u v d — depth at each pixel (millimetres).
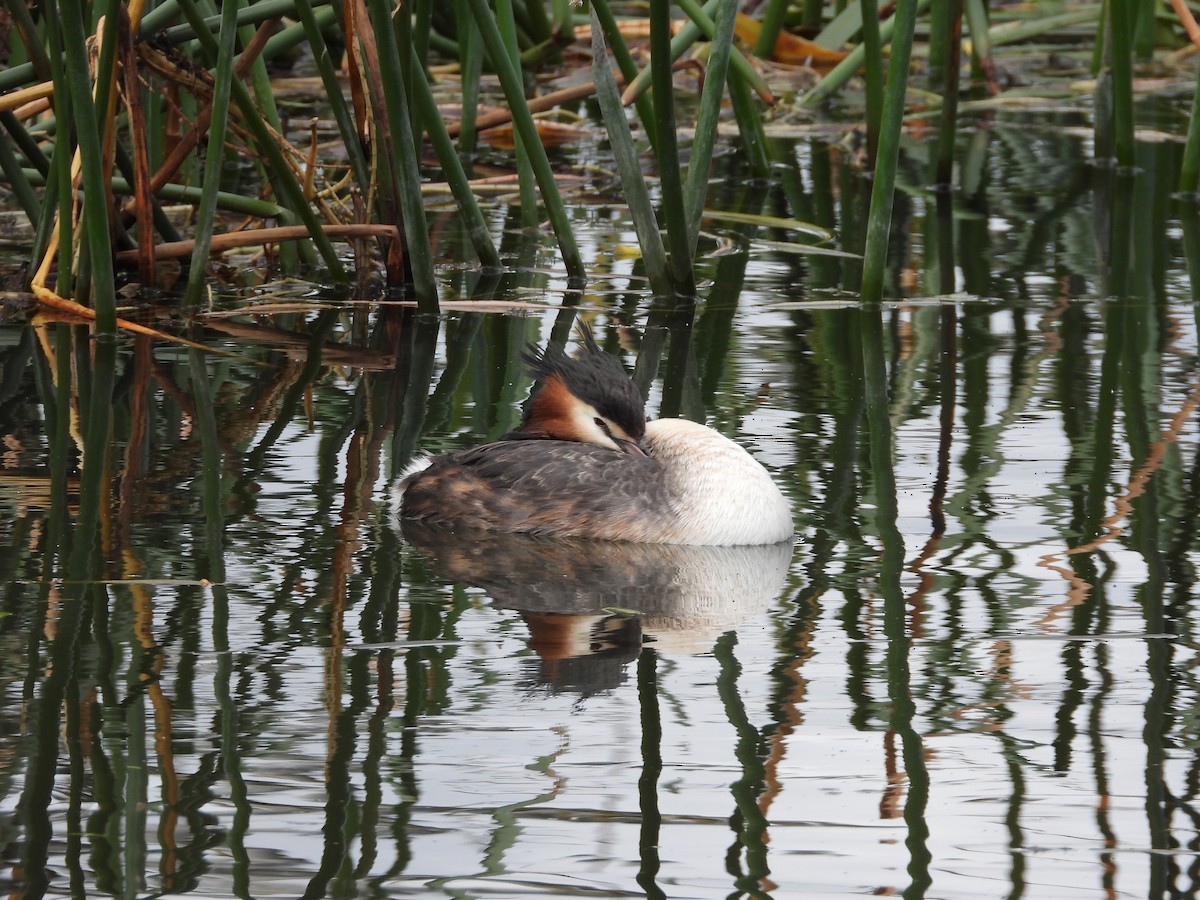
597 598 9344
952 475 11312
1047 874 6184
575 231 20016
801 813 6660
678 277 16703
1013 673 8070
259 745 7254
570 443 11328
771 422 12633
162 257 17047
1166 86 27922
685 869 6188
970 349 14703
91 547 9961
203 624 8750
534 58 27734
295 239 18234
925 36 31078
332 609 9039
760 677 8070
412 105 17219
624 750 7211
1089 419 12531
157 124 18125
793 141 25203
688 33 21250
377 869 6199
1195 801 6723
